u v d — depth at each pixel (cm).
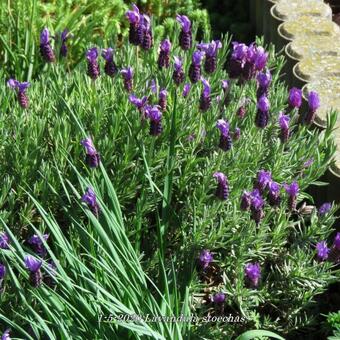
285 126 649
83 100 707
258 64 660
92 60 692
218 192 607
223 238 640
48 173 642
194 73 671
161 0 1002
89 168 649
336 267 688
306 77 815
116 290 568
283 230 641
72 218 570
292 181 675
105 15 943
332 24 900
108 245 551
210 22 1022
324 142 696
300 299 641
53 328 559
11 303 591
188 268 618
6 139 682
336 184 697
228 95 692
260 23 980
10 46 860
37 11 900
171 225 657
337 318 628
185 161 679
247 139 671
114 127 669
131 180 663
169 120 672
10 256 564
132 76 694
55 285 579
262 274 649
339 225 698
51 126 701
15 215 668
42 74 765
